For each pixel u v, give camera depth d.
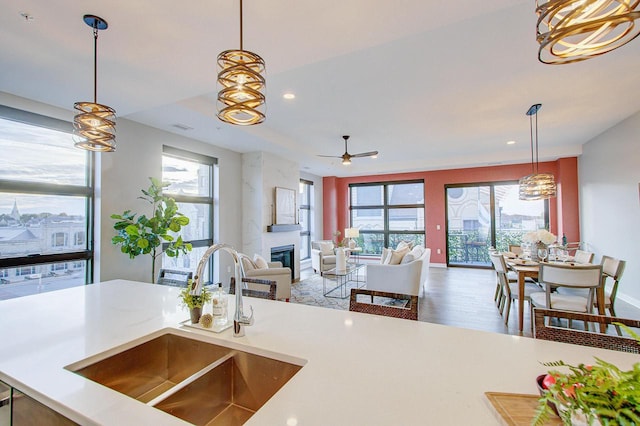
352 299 1.78
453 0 1.64
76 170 3.52
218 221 5.48
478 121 4.68
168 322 1.58
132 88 2.76
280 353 1.20
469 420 0.79
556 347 1.23
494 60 2.87
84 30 1.90
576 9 1.04
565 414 0.65
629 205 4.51
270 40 2.02
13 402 1.05
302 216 8.58
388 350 1.22
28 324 1.56
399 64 2.94
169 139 4.55
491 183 7.70
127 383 1.33
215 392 1.21
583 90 3.57
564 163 6.55
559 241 6.57
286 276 4.32
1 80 2.60
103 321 1.60
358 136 5.55
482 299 4.94
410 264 4.44
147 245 3.43
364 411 0.83
